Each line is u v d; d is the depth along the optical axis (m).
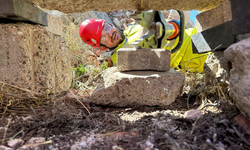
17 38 1.58
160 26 2.08
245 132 1.17
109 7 1.76
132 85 1.70
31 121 1.48
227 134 1.18
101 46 3.32
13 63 1.62
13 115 1.60
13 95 1.65
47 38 1.81
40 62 1.78
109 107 1.87
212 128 1.23
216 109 1.57
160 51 1.80
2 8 1.50
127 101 1.77
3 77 1.64
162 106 1.78
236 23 1.34
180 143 1.10
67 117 1.56
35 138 1.21
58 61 2.09
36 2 1.69
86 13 5.12
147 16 2.05
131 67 1.83
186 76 2.70
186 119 1.40
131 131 1.30
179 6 1.84
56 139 1.23
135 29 3.54
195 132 1.22
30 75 1.68
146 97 1.73
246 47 1.15
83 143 1.14
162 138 1.16
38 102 1.85
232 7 1.36
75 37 4.17
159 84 1.69
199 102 1.86
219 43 1.75
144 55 1.82
